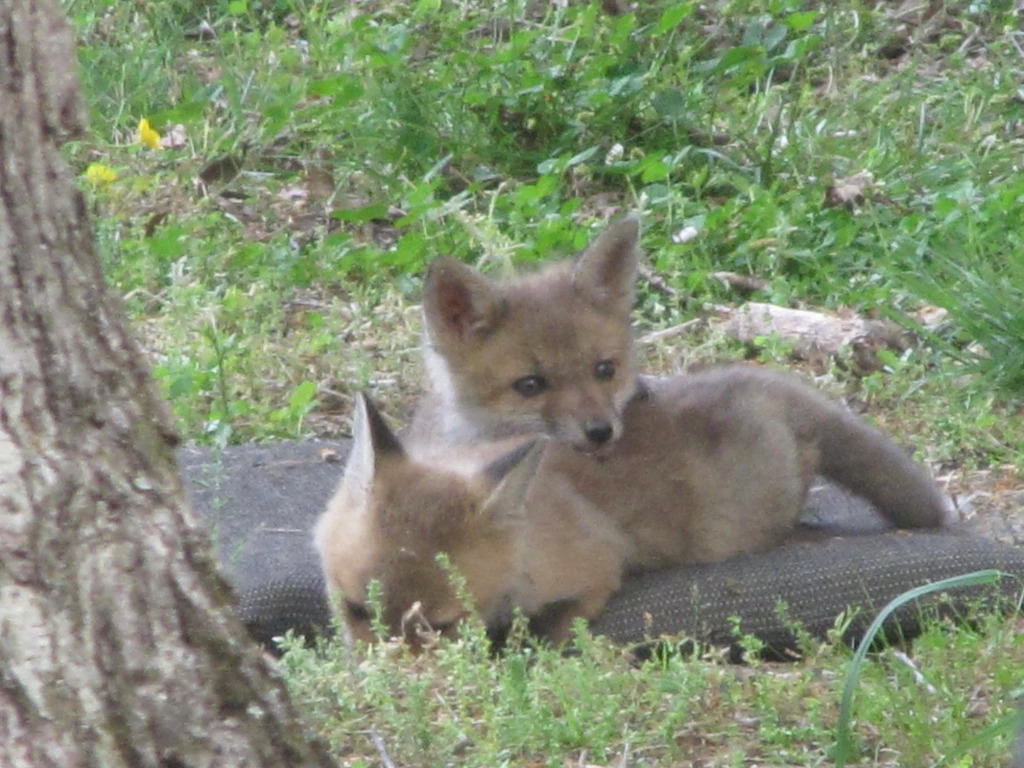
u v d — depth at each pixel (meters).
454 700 8.00
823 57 20.30
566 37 18.52
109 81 18.92
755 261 15.78
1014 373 13.22
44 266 5.84
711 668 8.23
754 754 7.55
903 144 17.67
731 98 18.44
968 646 8.52
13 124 5.81
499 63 17.83
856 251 15.82
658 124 17.89
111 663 5.62
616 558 9.62
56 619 5.53
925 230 15.54
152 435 6.05
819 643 9.27
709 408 10.65
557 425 11.26
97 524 5.71
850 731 7.49
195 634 5.82
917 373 13.60
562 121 18.00
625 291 11.98
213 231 16.19
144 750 5.62
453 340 11.71
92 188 16.47
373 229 16.95
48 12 5.96
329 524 9.26
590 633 9.00
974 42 20.98
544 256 15.28
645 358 14.16
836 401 12.20
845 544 10.08
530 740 7.56
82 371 5.87
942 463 12.23
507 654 8.45
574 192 17.19
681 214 16.23
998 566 9.72
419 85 18.08
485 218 15.69
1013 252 14.38
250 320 14.27
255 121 18.38
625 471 10.13
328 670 8.09
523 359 11.48
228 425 12.69
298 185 17.48
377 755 7.52
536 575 9.08
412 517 8.84
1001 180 16.97
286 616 9.60
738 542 10.41
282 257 15.54
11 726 5.43
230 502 11.16
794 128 17.78
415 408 13.10
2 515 5.54
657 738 7.61
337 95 17.58
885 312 13.99
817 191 16.58
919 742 7.38
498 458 9.27
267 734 5.93
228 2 21.86
